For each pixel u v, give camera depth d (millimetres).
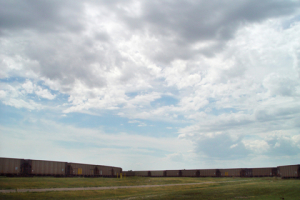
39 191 38438
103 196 39219
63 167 70938
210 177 111312
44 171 63938
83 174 79625
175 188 54062
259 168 98125
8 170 55562
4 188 40000
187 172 121188
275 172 92875
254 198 34312
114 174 104000
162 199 35125
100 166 91500
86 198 35969
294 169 73062
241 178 96875
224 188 50094
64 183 53312
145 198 36250
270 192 40156
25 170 59219
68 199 34219
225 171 108875
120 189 48625
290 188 43312
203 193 42094
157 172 131750
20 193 34938
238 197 35906
